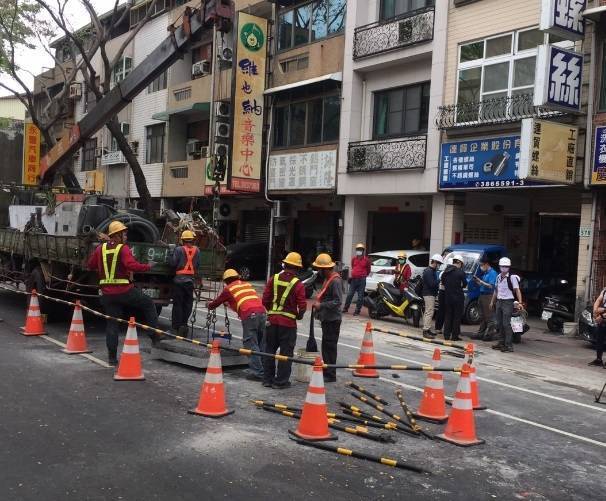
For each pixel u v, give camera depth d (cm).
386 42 1917
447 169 1717
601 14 1362
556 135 1375
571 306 1462
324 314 831
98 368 840
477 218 2019
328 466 527
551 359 1152
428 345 1211
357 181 2022
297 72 2258
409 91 1941
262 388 776
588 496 498
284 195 2367
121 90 1256
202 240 1167
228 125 2255
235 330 1216
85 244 1037
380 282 1553
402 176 1872
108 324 874
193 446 555
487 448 604
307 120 2242
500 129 1603
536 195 1848
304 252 2547
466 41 1712
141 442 559
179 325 1022
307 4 2250
